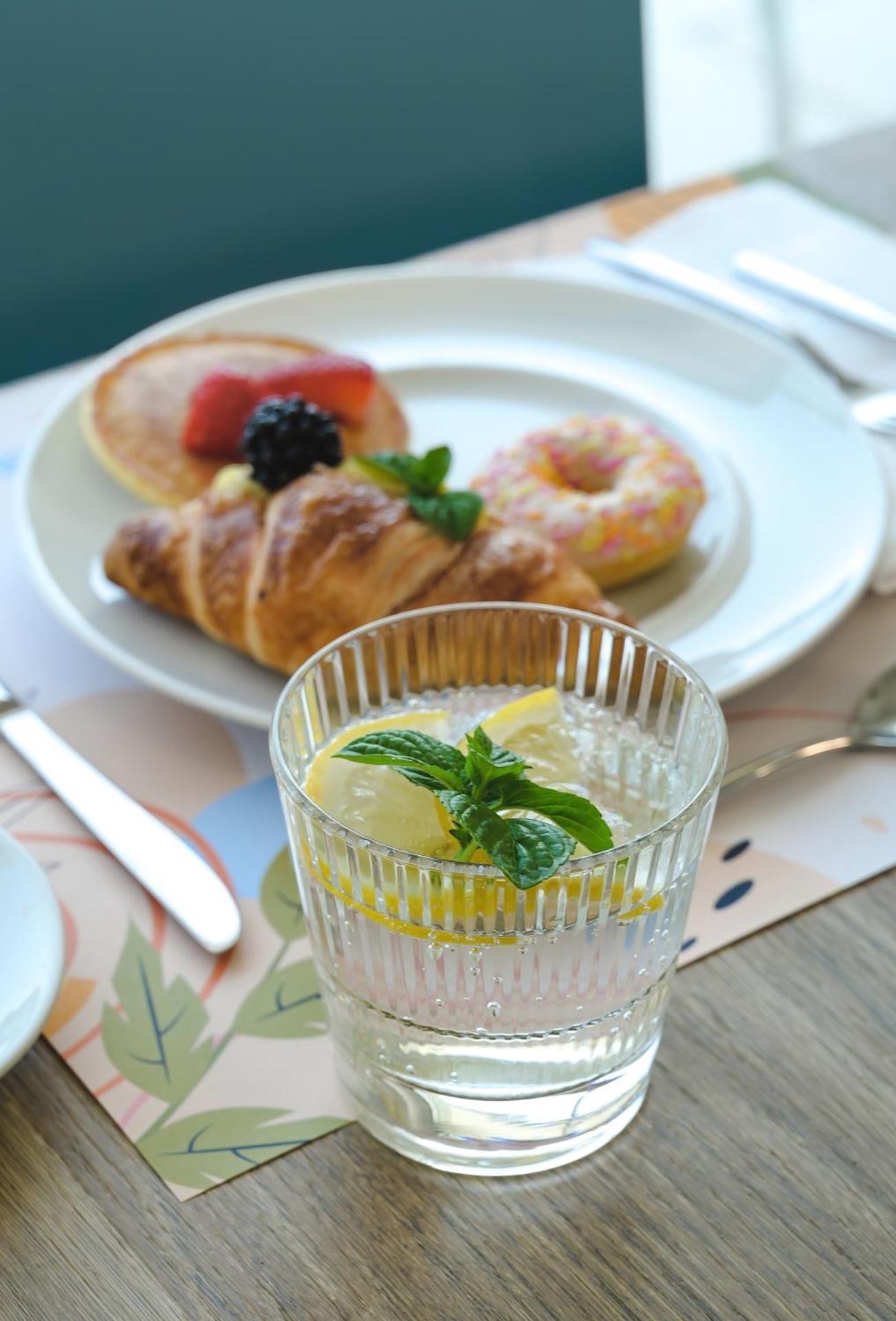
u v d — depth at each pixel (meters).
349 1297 0.56
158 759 0.67
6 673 0.70
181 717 0.69
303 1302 0.56
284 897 0.63
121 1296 0.56
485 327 0.83
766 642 0.69
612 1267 0.57
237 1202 0.58
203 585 0.70
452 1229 0.57
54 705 0.69
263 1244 0.57
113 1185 0.58
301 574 0.68
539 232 0.90
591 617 0.60
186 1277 0.57
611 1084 0.58
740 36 1.94
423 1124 0.58
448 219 1.19
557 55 1.16
